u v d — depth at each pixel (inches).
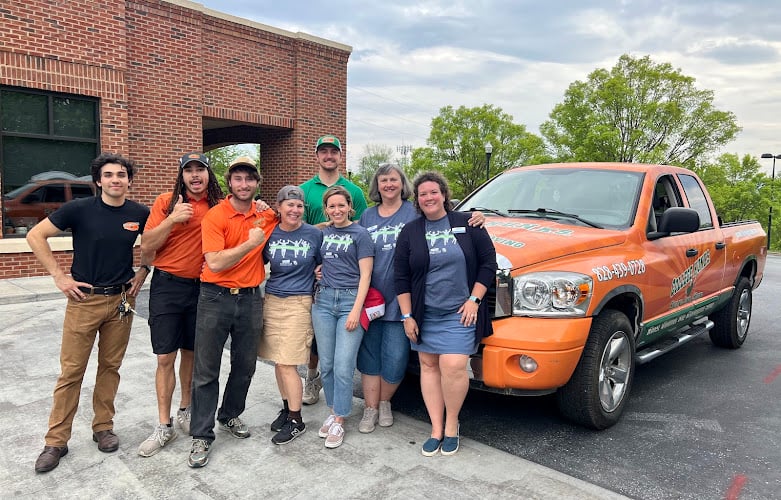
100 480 129.4
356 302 145.8
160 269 145.6
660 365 229.3
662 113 1395.2
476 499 119.6
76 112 411.5
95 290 138.1
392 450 144.2
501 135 1689.2
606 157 1395.2
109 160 136.6
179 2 461.7
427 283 138.9
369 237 148.7
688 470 135.5
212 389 141.0
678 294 195.3
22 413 167.8
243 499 120.9
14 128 384.5
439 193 137.7
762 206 1672.0
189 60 473.4
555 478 128.1
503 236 162.2
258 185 142.8
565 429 160.4
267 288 152.3
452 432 140.6
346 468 134.3
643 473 134.0
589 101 1437.0
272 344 150.6
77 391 140.2
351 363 148.5
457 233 137.6
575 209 191.6
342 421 150.6
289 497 121.5
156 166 459.5
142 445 141.9
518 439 153.5
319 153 178.5
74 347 137.4
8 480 129.0
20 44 377.4
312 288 153.2
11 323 278.1
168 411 148.5
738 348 259.0
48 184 402.3
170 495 122.7
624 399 163.2
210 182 150.5
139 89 445.7
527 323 140.9
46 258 134.2
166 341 145.3
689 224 171.8
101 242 137.6
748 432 159.2
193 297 148.0
